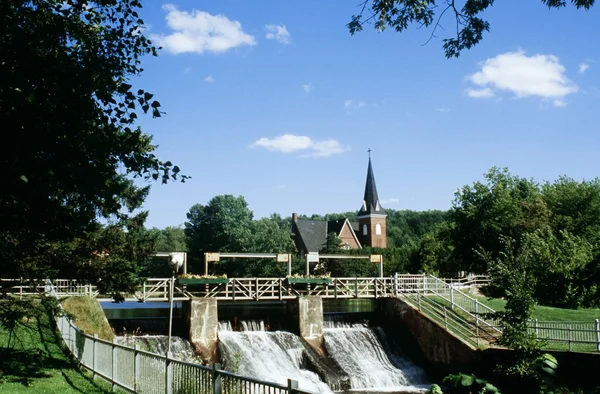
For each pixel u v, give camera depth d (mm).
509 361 26766
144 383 12945
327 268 68562
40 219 10086
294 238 100812
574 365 23406
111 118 10367
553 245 43875
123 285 19641
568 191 58406
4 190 9195
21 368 17469
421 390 29172
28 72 8828
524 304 24500
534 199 55812
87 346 17906
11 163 8859
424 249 69938
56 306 18297
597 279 42875
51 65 9102
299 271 65062
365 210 109500
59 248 17797
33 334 22016
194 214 73500
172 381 11445
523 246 26078
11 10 9297
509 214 53500
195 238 72312
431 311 34000
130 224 25688
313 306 33562
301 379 29078
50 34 9531
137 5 11742
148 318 31469
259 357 29562
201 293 32531
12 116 8477
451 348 30719
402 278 38188
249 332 31312
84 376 16938
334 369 30672
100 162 9484
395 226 152625
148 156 10844
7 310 17422
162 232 100875
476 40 11992
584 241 46219
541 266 42094
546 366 9461
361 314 37875
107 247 19828
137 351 13461
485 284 46875
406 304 34938
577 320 33219
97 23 11750
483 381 8992
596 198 57250
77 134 9578
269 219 69375
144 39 11914
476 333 30453
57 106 9203
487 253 28141
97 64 10016
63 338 21656
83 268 18672
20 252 13055
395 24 12320
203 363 28188
